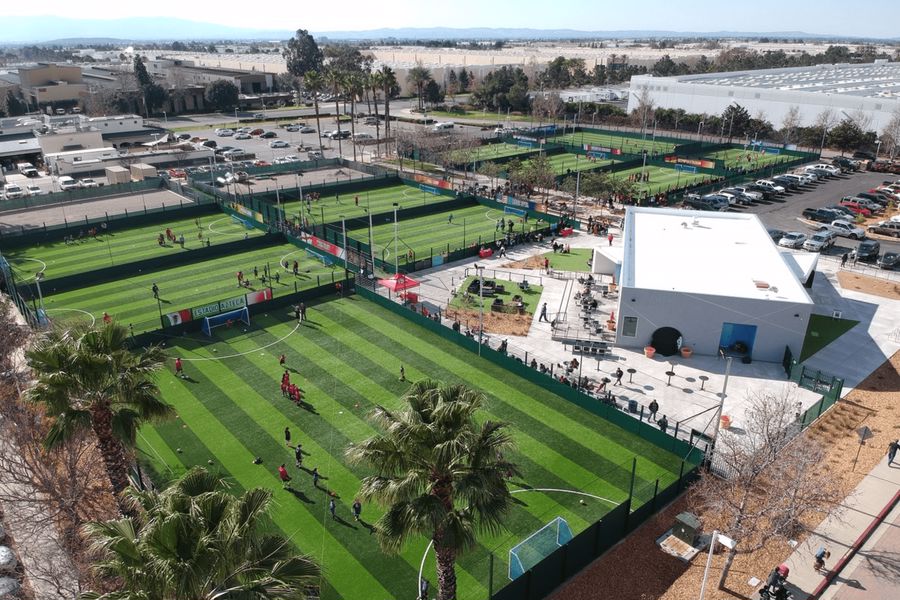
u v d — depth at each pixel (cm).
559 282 5725
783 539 2595
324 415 3700
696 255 5119
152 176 9575
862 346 4534
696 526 2655
